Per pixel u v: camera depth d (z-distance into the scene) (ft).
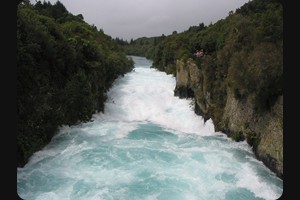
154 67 238.07
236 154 70.23
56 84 80.33
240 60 71.20
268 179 58.54
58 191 52.34
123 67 163.94
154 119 106.52
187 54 132.77
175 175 58.80
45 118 72.79
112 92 122.83
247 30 79.30
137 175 58.34
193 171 60.80
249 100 72.18
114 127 89.15
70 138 76.69
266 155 64.08
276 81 61.52
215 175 59.52
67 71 85.25
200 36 170.60
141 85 136.77
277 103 61.93
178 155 68.64
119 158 65.72
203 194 52.65
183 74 123.03
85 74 93.09
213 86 93.66
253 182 57.26
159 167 62.03
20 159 60.59
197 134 87.92
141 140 79.00
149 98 122.11
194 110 108.99
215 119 90.07
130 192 52.37
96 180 56.24
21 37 65.21
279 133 60.18
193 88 112.98
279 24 72.79
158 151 70.64
